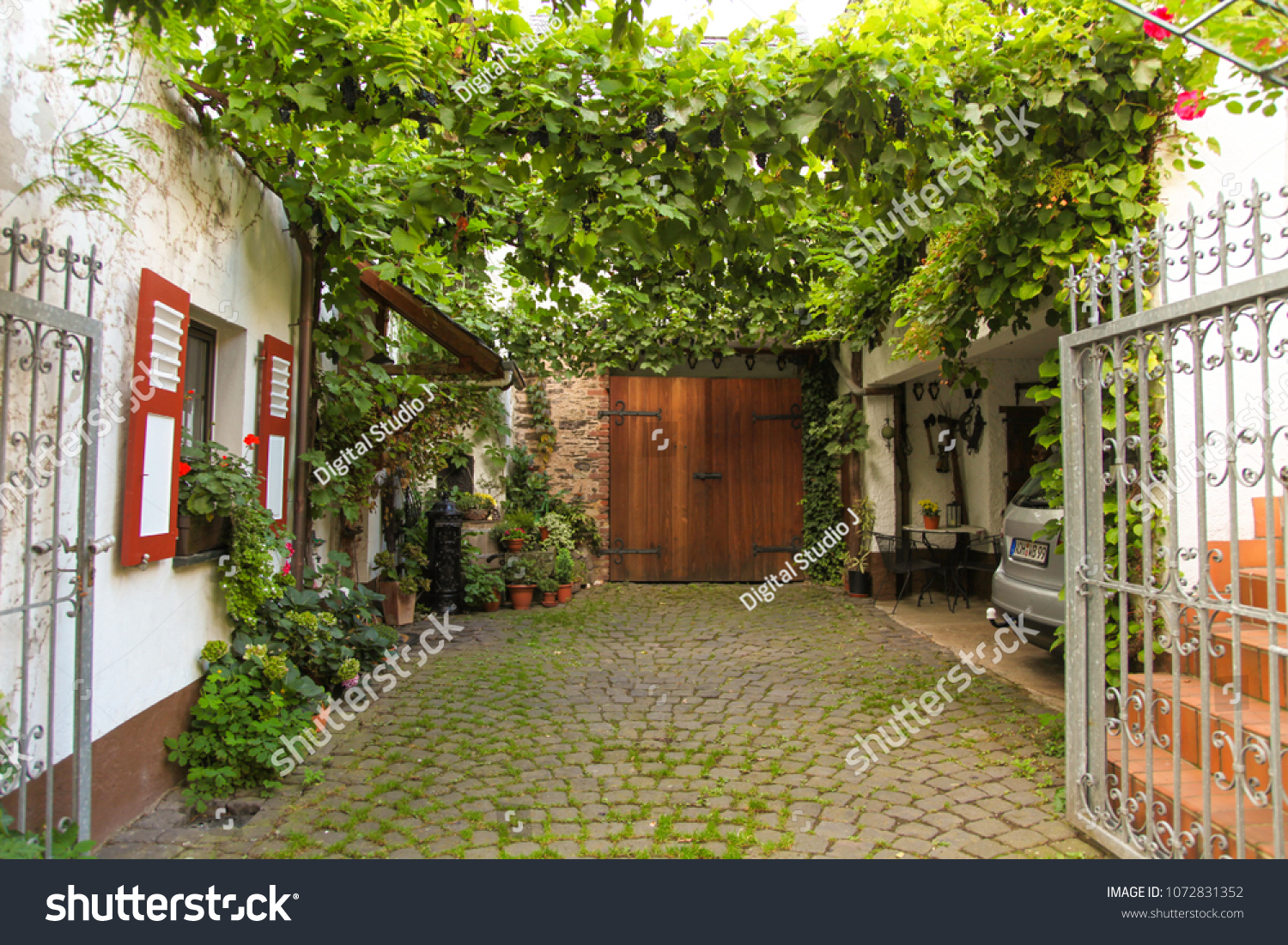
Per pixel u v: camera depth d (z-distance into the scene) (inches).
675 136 131.4
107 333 117.4
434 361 295.4
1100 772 120.0
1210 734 97.9
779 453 410.6
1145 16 82.4
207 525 152.3
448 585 314.0
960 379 248.2
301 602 172.9
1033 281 159.2
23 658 90.4
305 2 119.8
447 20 122.7
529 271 175.5
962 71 140.5
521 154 135.5
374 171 190.1
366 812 130.0
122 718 123.1
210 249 154.1
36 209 101.7
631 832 123.5
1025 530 215.3
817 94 127.6
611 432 406.0
